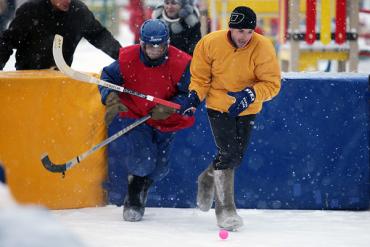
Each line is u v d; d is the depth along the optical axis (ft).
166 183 50.06
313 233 41.11
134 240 37.65
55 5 50.29
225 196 41.78
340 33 82.43
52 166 43.75
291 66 83.71
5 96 46.21
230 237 39.42
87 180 49.19
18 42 51.21
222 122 41.63
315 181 49.70
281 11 93.15
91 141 48.80
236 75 40.83
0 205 9.39
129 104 44.11
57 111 47.42
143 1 104.58
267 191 49.90
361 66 138.92
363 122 49.19
